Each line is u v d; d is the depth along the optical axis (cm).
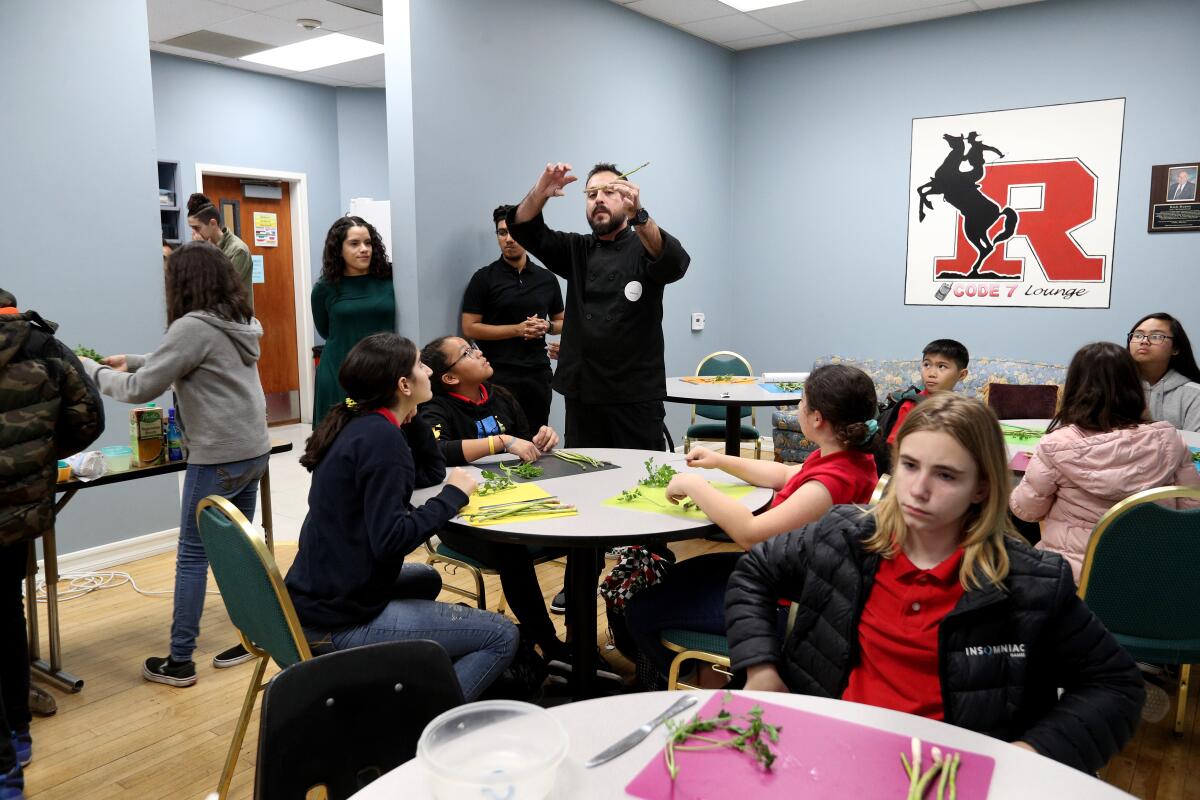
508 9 441
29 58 337
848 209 608
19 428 205
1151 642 199
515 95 450
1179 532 188
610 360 312
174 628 267
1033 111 534
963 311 573
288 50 607
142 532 386
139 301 379
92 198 360
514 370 422
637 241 311
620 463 262
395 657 124
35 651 276
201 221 493
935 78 565
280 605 167
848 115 600
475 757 94
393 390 194
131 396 245
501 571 257
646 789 92
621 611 244
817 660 133
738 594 141
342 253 413
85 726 242
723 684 213
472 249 432
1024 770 96
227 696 261
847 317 618
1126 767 222
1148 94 499
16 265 339
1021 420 372
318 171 712
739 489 224
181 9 508
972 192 560
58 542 357
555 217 484
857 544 131
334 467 187
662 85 564
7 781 198
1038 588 117
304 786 114
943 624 119
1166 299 505
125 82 367
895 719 108
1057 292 539
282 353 718
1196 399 337
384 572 190
